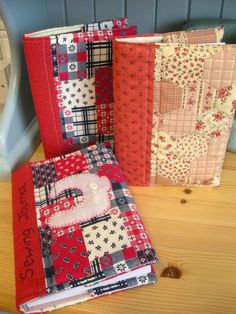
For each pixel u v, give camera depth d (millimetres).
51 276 420
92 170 567
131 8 712
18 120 639
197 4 681
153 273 453
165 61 451
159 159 557
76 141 629
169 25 723
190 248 496
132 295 440
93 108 593
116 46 464
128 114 512
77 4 723
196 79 464
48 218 494
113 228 466
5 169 616
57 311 428
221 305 428
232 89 470
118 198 511
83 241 453
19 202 534
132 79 475
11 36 581
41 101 569
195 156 550
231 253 489
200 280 455
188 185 599
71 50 525
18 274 432
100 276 417
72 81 555
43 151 698
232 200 573
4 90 676
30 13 639
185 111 497
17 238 479
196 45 446
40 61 525
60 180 556
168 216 546
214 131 519
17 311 434
